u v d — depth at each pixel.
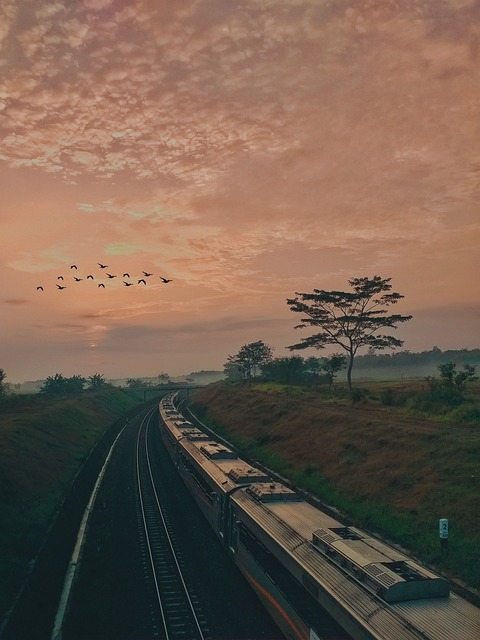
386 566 12.70
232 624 17.33
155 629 17.20
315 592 13.61
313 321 63.75
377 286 61.56
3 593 18.62
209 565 22.78
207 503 28.52
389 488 28.42
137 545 26.05
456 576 19.11
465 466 26.55
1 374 78.69
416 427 35.19
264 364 102.75
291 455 41.22
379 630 10.70
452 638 9.91
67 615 19.02
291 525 17.12
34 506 29.20
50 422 55.91
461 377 47.47
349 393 58.84
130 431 78.44
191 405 100.69
